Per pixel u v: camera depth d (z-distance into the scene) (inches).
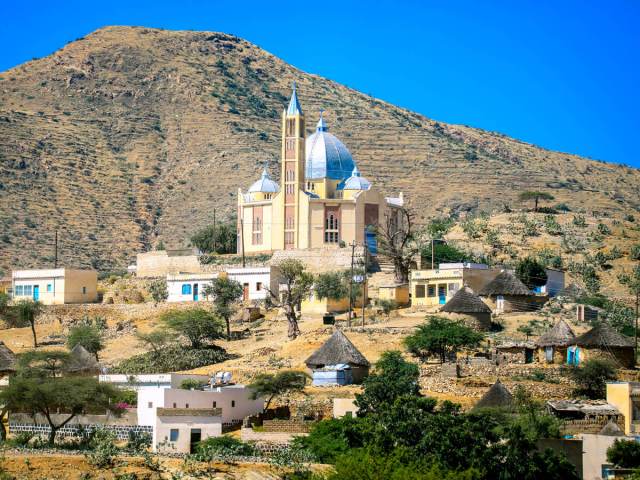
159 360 6392.7
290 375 5221.5
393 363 5595.5
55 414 4923.7
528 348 5949.8
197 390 5024.6
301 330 6835.6
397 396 4653.1
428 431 4050.2
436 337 5876.0
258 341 6815.9
